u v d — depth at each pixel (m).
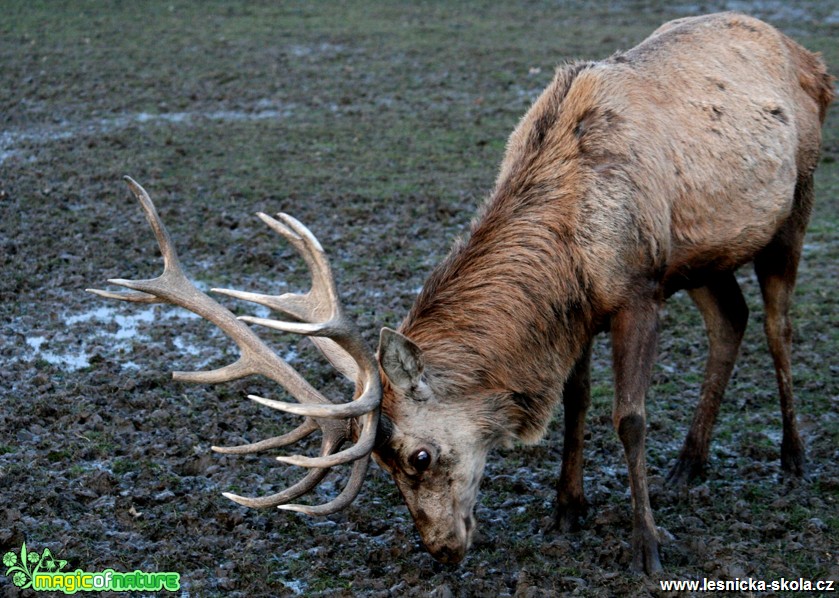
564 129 8.61
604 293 8.34
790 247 10.16
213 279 14.70
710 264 9.45
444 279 8.28
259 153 20.55
